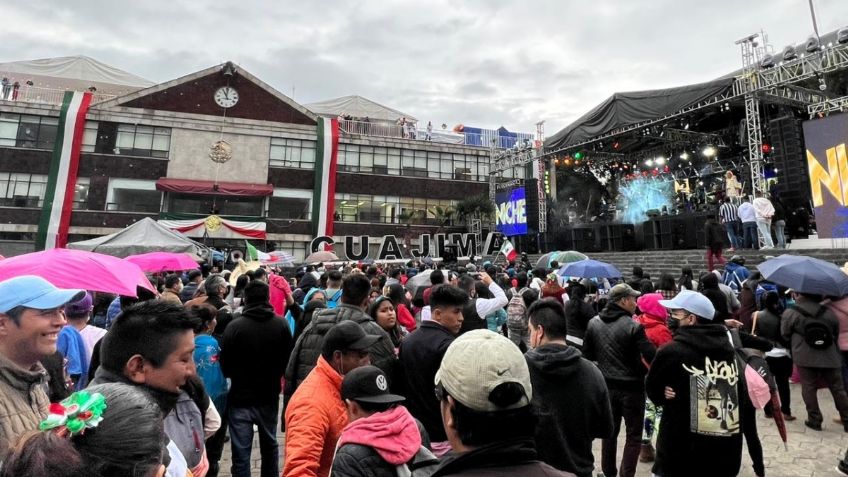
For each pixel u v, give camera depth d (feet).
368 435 6.10
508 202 87.51
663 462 9.79
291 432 7.84
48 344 6.09
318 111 138.72
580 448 8.09
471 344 4.39
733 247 47.80
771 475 13.67
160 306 5.92
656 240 62.54
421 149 107.55
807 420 17.16
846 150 36.55
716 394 9.30
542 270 31.30
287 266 58.54
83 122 82.84
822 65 40.81
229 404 11.93
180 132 88.58
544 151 78.69
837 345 17.04
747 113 47.62
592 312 16.85
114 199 83.71
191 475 5.88
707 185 80.84
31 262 10.78
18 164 79.41
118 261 12.92
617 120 62.59
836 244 36.88
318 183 95.76
